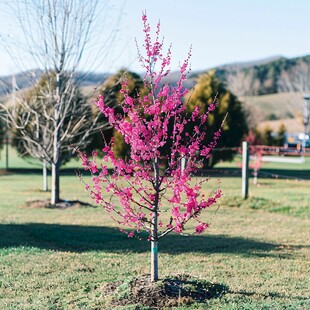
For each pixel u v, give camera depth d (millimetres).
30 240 11500
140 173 6648
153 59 6676
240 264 9047
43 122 19531
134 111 6551
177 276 7188
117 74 21734
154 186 6750
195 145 6492
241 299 6512
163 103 6531
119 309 6008
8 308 6371
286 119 80125
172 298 6332
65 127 22016
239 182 27703
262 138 51750
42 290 7309
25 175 33844
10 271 8359
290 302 6426
